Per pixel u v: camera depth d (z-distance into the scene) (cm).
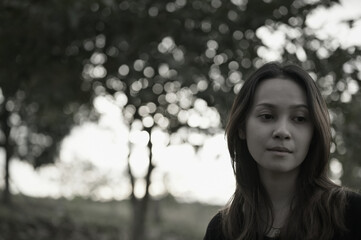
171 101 643
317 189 180
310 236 174
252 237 183
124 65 613
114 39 591
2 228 1062
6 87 632
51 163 1658
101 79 659
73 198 1892
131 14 577
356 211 174
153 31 580
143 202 831
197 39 568
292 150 172
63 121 1129
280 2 543
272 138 172
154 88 611
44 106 714
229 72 577
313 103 172
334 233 174
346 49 544
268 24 558
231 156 193
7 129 1314
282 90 174
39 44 586
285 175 181
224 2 559
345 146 580
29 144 1590
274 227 182
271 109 174
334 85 561
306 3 543
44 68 627
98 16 573
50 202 1703
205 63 579
